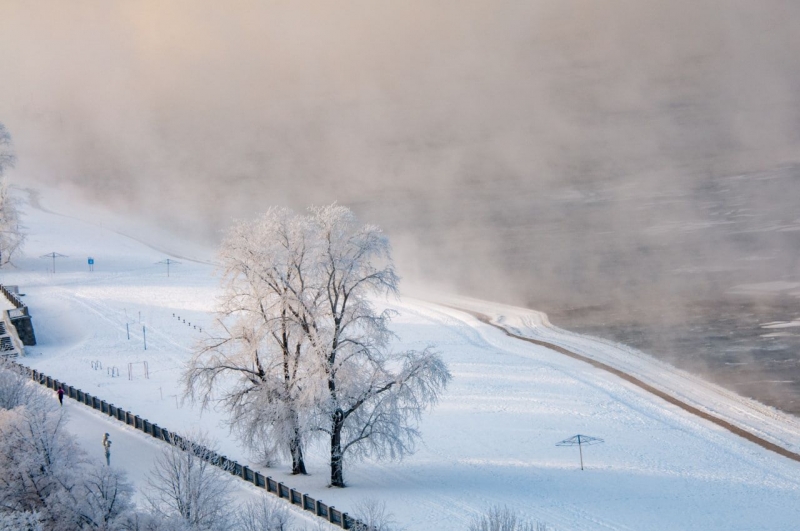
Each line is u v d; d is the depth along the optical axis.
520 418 94.69
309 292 73.81
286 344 73.06
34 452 56.41
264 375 74.25
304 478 73.94
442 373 71.75
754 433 92.69
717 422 96.06
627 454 83.62
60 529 53.12
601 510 67.50
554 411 97.50
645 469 79.12
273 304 73.19
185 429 84.88
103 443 71.06
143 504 60.25
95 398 90.00
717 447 87.50
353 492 69.75
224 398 74.88
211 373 74.94
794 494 74.06
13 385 74.69
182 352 121.06
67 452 58.44
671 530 64.00
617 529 63.56
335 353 72.56
